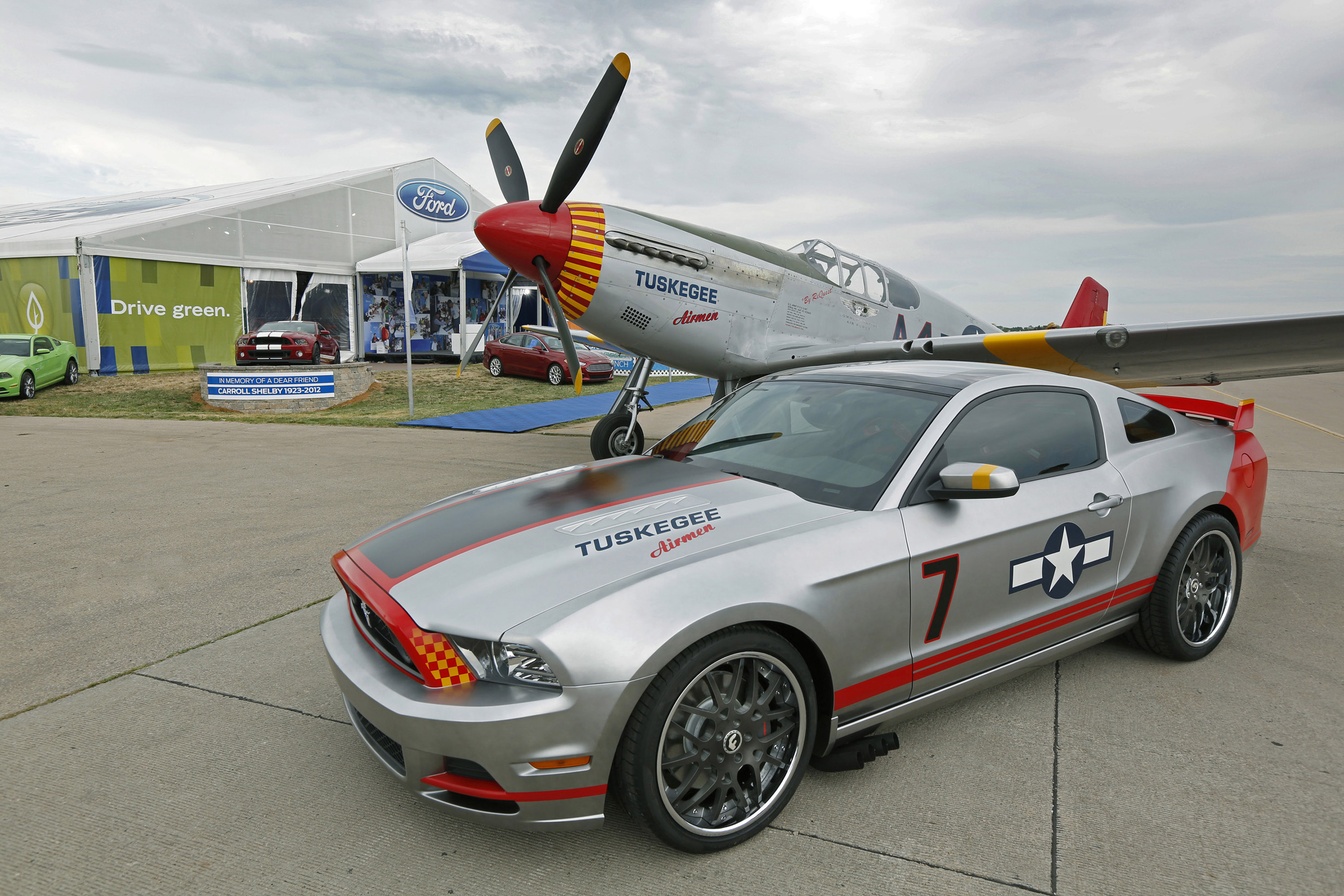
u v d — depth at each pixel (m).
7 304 19.86
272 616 3.86
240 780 2.46
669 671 1.99
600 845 2.18
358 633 2.39
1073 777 2.46
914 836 2.19
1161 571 3.13
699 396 18.19
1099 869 2.04
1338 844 2.14
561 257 7.09
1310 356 6.02
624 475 2.91
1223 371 6.92
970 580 2.53
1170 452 3.25
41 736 2.72
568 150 6.80
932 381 3.00
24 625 3.75
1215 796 2.36
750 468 2.85
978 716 2.85
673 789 2.06
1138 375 7.30
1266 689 3.06
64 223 21.95
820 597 2.21
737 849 2.15
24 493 6.82
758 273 7.99
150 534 5.40
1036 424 2.93
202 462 8.44
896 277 9.45
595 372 17.83
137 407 14.77
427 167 26.38
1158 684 3.10
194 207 22.23
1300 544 5.06
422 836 2.21
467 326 24.80
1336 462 8.12
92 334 18.73
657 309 7.50
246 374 14.41
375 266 23.56
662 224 7.55
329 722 2.84
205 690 3.07
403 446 9.66
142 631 3.67
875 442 2.72
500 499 2.79
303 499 6.54
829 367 3.49
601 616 1.97
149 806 2.33
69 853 2.11
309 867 2.07
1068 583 2.82
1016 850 2.12
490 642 1.97
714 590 2.06
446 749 1.94
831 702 2.29
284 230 22.39
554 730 1.90
